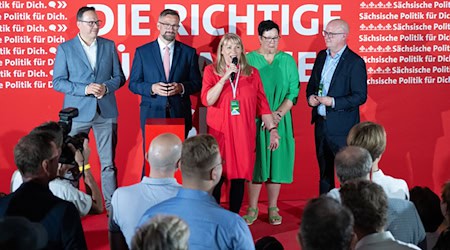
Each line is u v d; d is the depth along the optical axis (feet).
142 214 11.93
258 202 22.16
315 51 21.76
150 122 17.21
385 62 22.04
